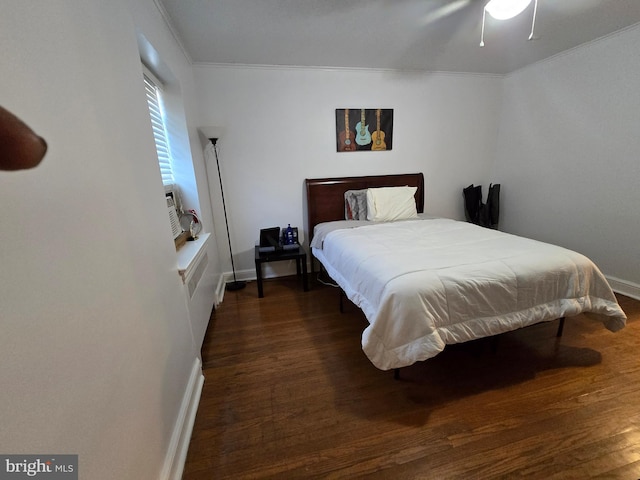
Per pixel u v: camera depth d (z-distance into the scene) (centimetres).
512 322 143
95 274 67
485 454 111
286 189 303
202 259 196
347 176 316
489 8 160
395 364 129
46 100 56
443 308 133
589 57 247
